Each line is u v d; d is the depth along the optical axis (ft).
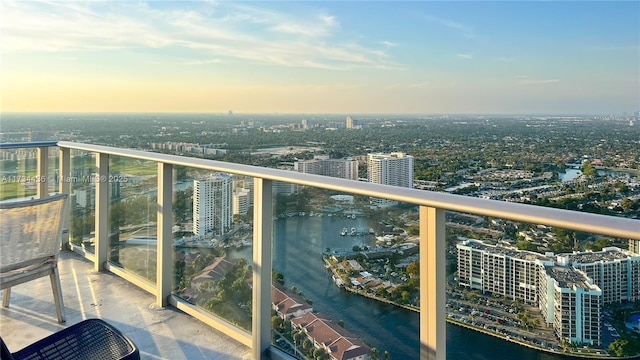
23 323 7.87
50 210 7.41
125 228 9.82
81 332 5.14
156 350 7.00
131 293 9.23
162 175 8.41
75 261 11.13
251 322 7.02
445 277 4.58
